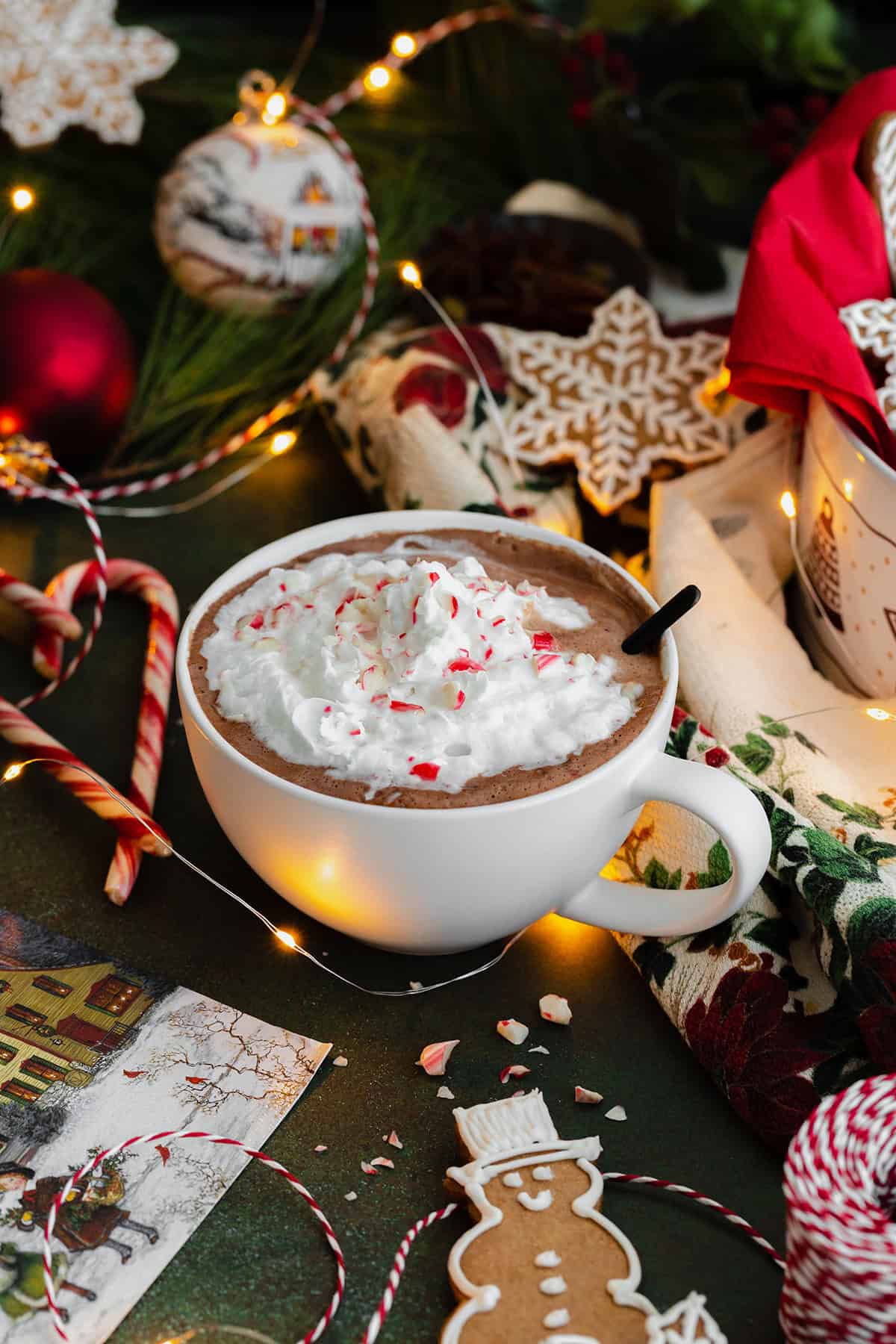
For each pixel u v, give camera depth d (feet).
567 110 2.94
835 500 2.06
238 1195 1.78
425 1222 1.75
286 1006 1.92
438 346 2.43
